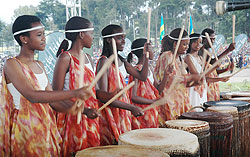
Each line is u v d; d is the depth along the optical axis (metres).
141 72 2.15
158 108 2.44
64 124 1.72
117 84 1.94
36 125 1.49
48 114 1.55
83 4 30.38
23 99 1.48
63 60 1.71
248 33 31.72
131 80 2.34
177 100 2.41
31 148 1.48
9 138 1.50
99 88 1.88
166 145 1.34
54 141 1.58
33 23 1.50
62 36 3.96
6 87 1.49
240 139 2.39
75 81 1.70
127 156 1.24
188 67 2.87
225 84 10.96
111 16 30.69
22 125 1.47
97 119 1.79
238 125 2.27
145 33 30.67
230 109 2.23
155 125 2.26
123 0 31.50
